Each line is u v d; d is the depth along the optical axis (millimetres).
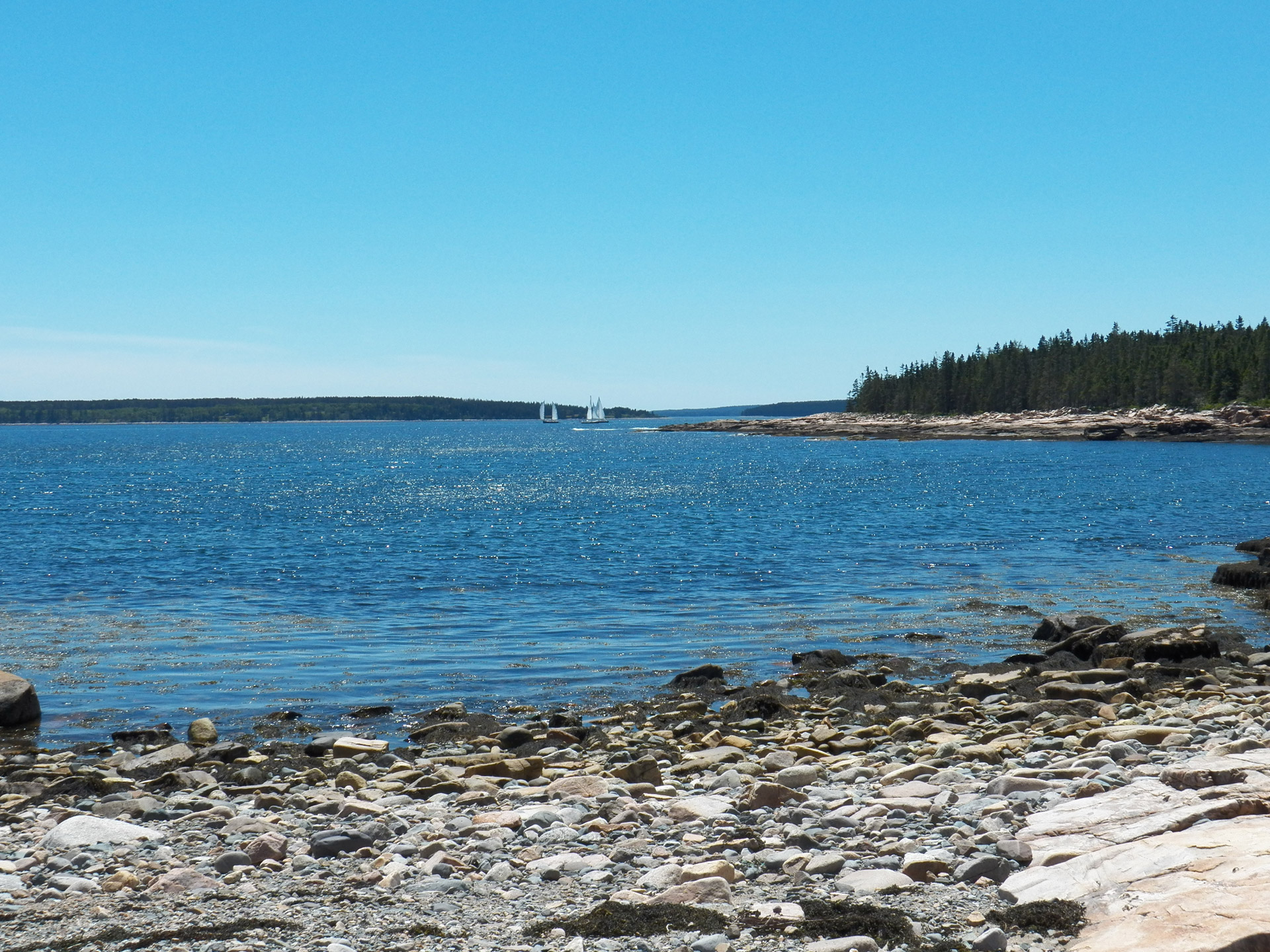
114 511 63594
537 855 8336
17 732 16172
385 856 8266
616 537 46562
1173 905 6191
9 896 7586
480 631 24875
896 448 163125
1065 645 21594
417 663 21266
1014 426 191625
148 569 36531
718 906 6988
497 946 6398
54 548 43188
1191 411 182000
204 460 146375
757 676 20109
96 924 6957
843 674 18969
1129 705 15125
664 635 24375
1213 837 7262
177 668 20719
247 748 14148
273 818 9852
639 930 6535
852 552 40125
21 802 11203
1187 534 46156
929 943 6219
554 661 21484
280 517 59562
